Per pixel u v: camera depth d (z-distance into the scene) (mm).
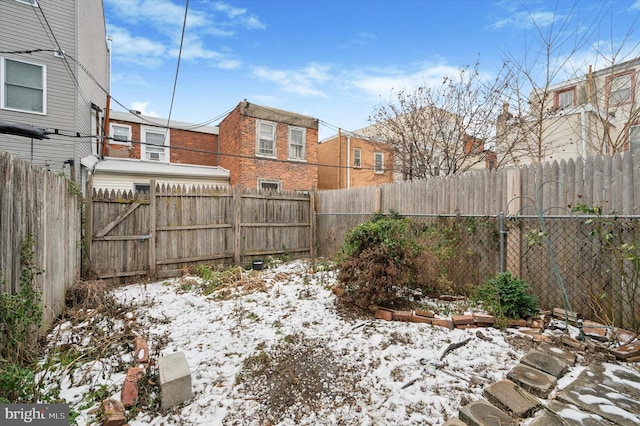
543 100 6445
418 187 5398
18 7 7375
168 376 2096
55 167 7766
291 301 4344
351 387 2240
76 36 8109
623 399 1927
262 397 2162
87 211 5262
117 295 4840
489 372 2350
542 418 1778
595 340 2785
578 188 3377
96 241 5398
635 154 2984
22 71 7453
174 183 10562
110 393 2184
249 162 10969
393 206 5965
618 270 3057
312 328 3355
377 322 3455
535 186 3744
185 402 2104
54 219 3555
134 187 9820
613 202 3111
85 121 8914
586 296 3281
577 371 2301
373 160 14617
